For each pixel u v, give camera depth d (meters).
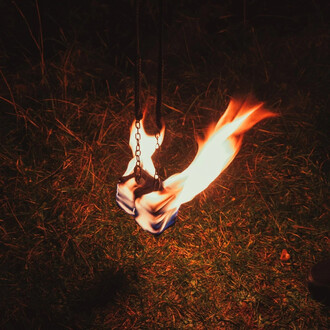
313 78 5.64
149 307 3.32
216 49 6.12
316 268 3.37
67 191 4.04
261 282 3.51
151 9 6.63
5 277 3.45
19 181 4.09
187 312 3.28
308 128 4.87
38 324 3.19
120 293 3.41
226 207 4.05
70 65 5.56
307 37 6.36
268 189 4.21
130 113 4.97
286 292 3.39
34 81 5.48
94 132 4.73
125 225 3.86
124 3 6.56
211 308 3.29
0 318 3.23
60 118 4.82
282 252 3.67
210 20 6.79
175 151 4.66
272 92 5.49
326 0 6.93
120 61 6.18
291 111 5.19
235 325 3.20
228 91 5.47
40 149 4.43
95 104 5.03
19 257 3.53
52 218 3.87
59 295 3.37
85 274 3.55
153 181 2.85
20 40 6.28
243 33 6.34
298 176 4.32
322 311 3.25
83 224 3.86
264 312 3.30
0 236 3.72
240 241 3.73
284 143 4.74
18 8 5.85
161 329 3.18
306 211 4.02
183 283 3.47
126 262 3.62
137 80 2.70
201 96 5.39
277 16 6.85
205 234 3.82
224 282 3.47
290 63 5.88
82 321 3.21
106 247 3.73
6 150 4.37
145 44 6.35
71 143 4.53
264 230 3.90
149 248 3.71
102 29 6.52
